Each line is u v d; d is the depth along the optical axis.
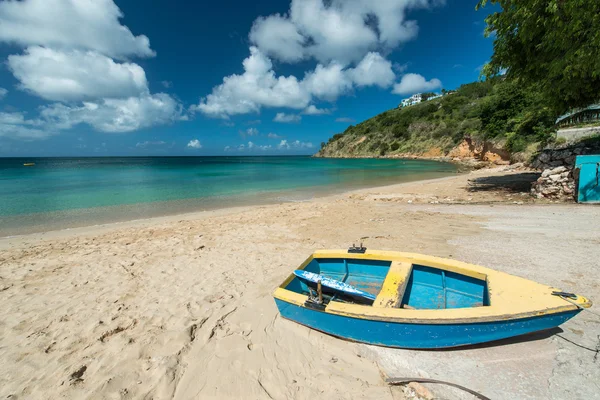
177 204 17.42
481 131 49.22
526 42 12.50
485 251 7.42
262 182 28.77
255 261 7.74
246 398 3.41
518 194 14.33
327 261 5.93
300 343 4.32
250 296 5.80
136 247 9.23
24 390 3.57
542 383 3.36
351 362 3.90
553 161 15.68
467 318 3.43
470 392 3.30
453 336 3.61
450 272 4.83
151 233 10.85
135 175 39.06
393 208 13.58
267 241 9.45
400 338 3.80
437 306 4.84
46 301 5.85
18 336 4.68
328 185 25.31
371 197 17.20
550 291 3.77
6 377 3.79
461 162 49.28
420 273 5.20
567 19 10.42
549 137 23.25
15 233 11.38
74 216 14.32
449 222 10.42
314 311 4.12
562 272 5.96
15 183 28.64
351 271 5.80
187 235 10.44
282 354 4.11
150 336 4.58
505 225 9.48
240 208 15.97
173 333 4.64
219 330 4.70
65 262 8.05
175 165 71.69
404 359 3.87
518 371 3.54
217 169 52.59
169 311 5.33
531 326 3.47
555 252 7.00
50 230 11.79
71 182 29.59
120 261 8.04
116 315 5.25
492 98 40.19
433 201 14.77
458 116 79.88
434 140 75.56
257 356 4.08
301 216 12.84
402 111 118.00
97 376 3.78
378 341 3.95
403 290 4.40
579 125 21.14
